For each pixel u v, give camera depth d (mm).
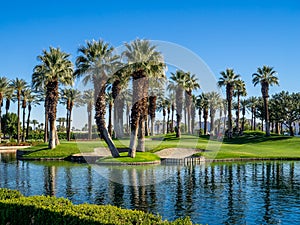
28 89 73188
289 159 36188
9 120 82250
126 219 6914
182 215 12945
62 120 102438
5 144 60125
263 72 65125
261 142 57781
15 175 23812
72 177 22453
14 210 8047
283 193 17156
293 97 76438
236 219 12453
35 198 8641
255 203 14930
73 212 7340
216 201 15258
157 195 16312
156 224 6660
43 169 27391
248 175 23625
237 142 60312
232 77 66375
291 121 75438
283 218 12617
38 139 82062
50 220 7473
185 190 17609
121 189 17812
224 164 30922
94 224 6750
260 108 87000
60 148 40812
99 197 16000
